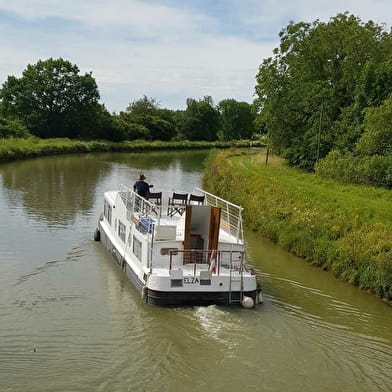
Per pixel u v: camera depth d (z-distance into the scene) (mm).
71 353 13742
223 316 16125
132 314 16156
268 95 55469
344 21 53938
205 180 47625
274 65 55188
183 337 14742
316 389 12438
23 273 19953
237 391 12164
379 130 37656
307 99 50531
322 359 13953
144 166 64500
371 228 22969
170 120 140500
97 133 103375
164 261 17531
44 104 98750
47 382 12328
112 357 13578
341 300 18859
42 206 33188
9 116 96938
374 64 46000
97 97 103188
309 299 18766
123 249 20656
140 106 138875
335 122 48375
